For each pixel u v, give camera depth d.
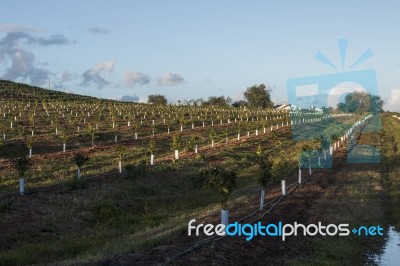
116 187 31.55
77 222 23.94
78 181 30.67
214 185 19.34
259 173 24.91
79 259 16.22
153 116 86.31
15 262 17.28
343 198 30.48
